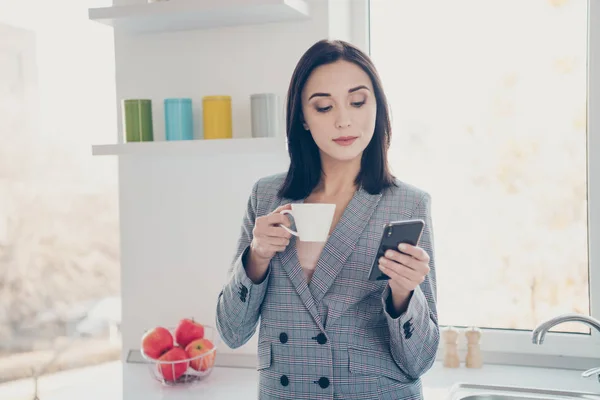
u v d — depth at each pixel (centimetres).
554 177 191
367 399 128
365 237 132
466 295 200
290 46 191
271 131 182
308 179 142
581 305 190
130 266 210
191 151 186
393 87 205
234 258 148
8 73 250
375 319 131
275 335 134
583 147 189
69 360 251
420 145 203
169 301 207
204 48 200
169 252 206
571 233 190
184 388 179
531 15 191
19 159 252
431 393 165
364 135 134
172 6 180
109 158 251
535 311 194
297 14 183
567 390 161
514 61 193
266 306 137
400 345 125
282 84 192
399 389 131
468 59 197
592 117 184
